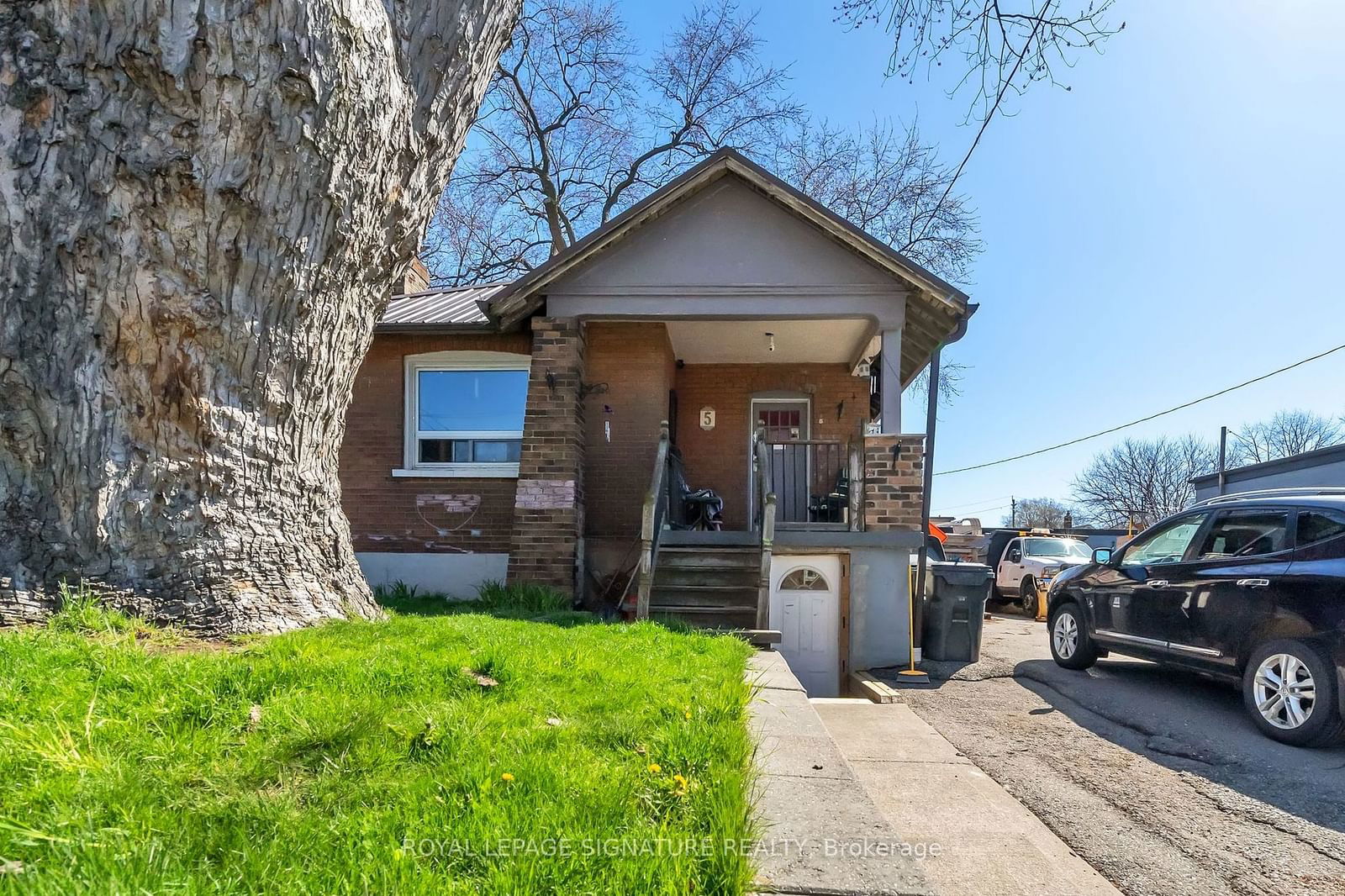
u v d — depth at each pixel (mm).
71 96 3689
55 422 3764
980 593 8180
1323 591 4891
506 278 23203
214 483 4172
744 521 11328
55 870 1694
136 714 2670
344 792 2307
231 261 4109
